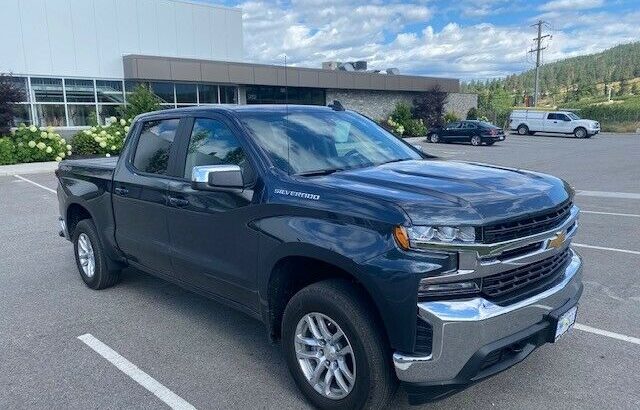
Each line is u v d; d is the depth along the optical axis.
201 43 30.80
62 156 19.92
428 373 2.84
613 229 8.54
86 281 5.93
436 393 2.92
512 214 2.96
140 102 23.28
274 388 3.71
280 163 3.72
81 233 5.89
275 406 3.48
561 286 3.28
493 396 3.53
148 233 4.73
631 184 14.03
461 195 3.02
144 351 4.31
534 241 3.07
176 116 4.58
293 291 3.67
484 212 2.88
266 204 3.52
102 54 26.44
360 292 3.13
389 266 2.83
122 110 24.00
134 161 4.97
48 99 24.95
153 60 25.97
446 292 2.82
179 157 4.40
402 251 2.82
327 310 3.17
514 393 3.56
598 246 7.45
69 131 25.55
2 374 3.96
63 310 5.24
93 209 5.51
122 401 3.57
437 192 3.07
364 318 3.02
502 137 31.19
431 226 2.80
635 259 6.77
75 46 25.55
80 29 25.66
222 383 3.79
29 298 5.60
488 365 2.97
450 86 42.78
